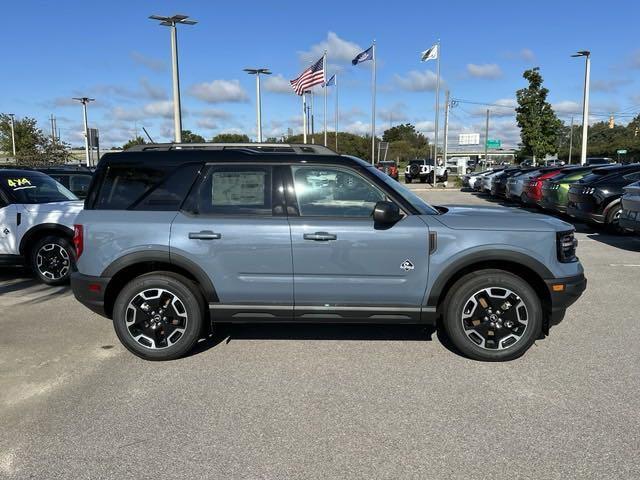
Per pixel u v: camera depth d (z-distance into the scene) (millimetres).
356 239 4418
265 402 3889
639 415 3645
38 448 3281
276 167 4578
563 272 4480
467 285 4484
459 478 2949
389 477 2961
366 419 3623
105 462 3127
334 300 4523
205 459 3152
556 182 14891
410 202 4582
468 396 3955
